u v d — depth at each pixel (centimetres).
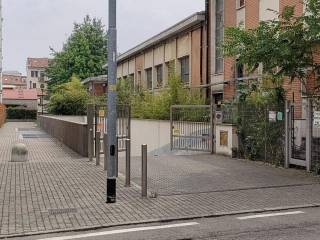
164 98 2498
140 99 3045
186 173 1337
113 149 944
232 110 1742
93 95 4991
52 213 859
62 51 6856
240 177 1266
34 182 1170
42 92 7238
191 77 2889
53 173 1314
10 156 1767
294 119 1417
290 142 1427
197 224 789
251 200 979
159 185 1146
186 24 2828
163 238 700
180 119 2031
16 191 1057
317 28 1170
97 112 1711
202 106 1916
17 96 9450
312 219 816
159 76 3588
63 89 5081
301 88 1596
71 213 859
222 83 2409
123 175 1291
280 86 1505
